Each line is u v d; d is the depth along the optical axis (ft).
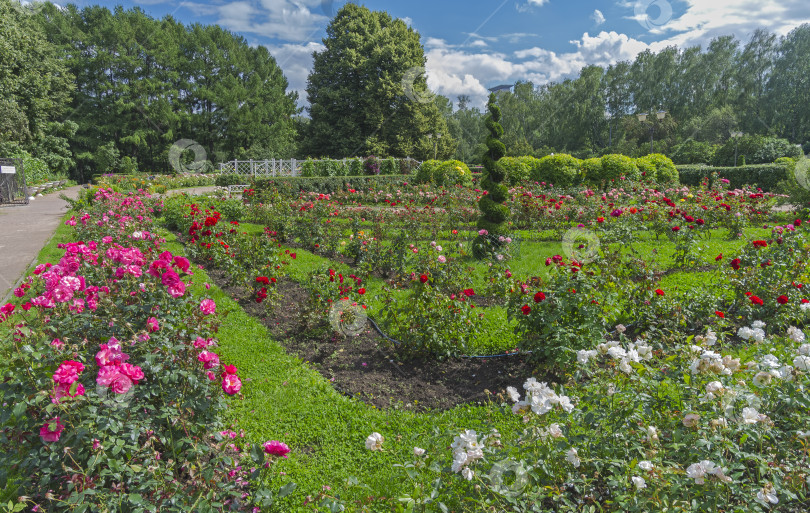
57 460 7.24
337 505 7.32
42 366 8.25
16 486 8.36
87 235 26.35
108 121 116.47
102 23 119.96
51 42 112.16
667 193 38.06
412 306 14.40
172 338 9.23
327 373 13.33
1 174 50.88
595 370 8.84
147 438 7.96
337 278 17.33
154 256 17.35
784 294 15.07
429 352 14.30
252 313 17.78
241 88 129.29
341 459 9.59
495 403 11.53
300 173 78.18
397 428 10.58
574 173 54.08
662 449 7.13
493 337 14.94
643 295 15.12
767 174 57.98
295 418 10.93
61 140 100.68
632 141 145.79
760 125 148.15
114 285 11.33
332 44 113.80
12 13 79.77
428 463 7.08
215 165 129.29
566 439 7.21
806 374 8.22
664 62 170.19
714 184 45.16
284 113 141.18
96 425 7.31
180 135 126.31
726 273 16.89
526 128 182.09
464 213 35.53
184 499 7.27
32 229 34.45
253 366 13.33
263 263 20.72
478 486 6.56
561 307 12.46
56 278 9.37
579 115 165.48
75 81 113.80
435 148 108.78
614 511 6.46
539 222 31.86
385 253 23.00
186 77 130.41
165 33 125.70
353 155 111.04
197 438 8.25
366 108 108.99
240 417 10.81
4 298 18.17
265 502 7.41
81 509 6.38
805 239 22.41
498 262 20.62
